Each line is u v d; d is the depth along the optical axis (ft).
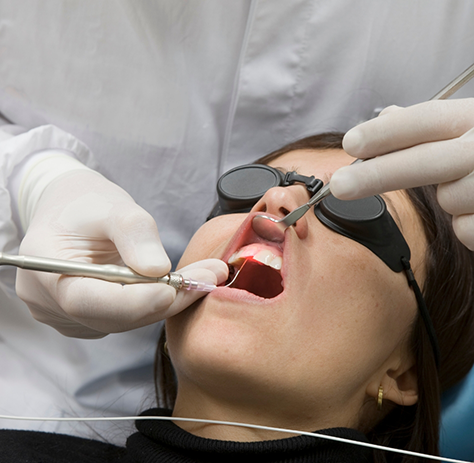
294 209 2.61
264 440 2.67
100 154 4.48
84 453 3.47
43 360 4.66
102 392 4.71
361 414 3.20
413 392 3.28
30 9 3.98
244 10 4.13
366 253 2.80
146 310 2.56
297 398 2.55
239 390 2.52
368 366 2.72
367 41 4.19
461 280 3.38
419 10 4.09
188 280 2.56
